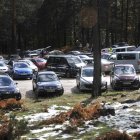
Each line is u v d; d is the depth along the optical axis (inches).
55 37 4564.5
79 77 1482.5
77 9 4003.4
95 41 1257.4
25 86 1667.1
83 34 4207.7
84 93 1402.6
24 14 4089.6
